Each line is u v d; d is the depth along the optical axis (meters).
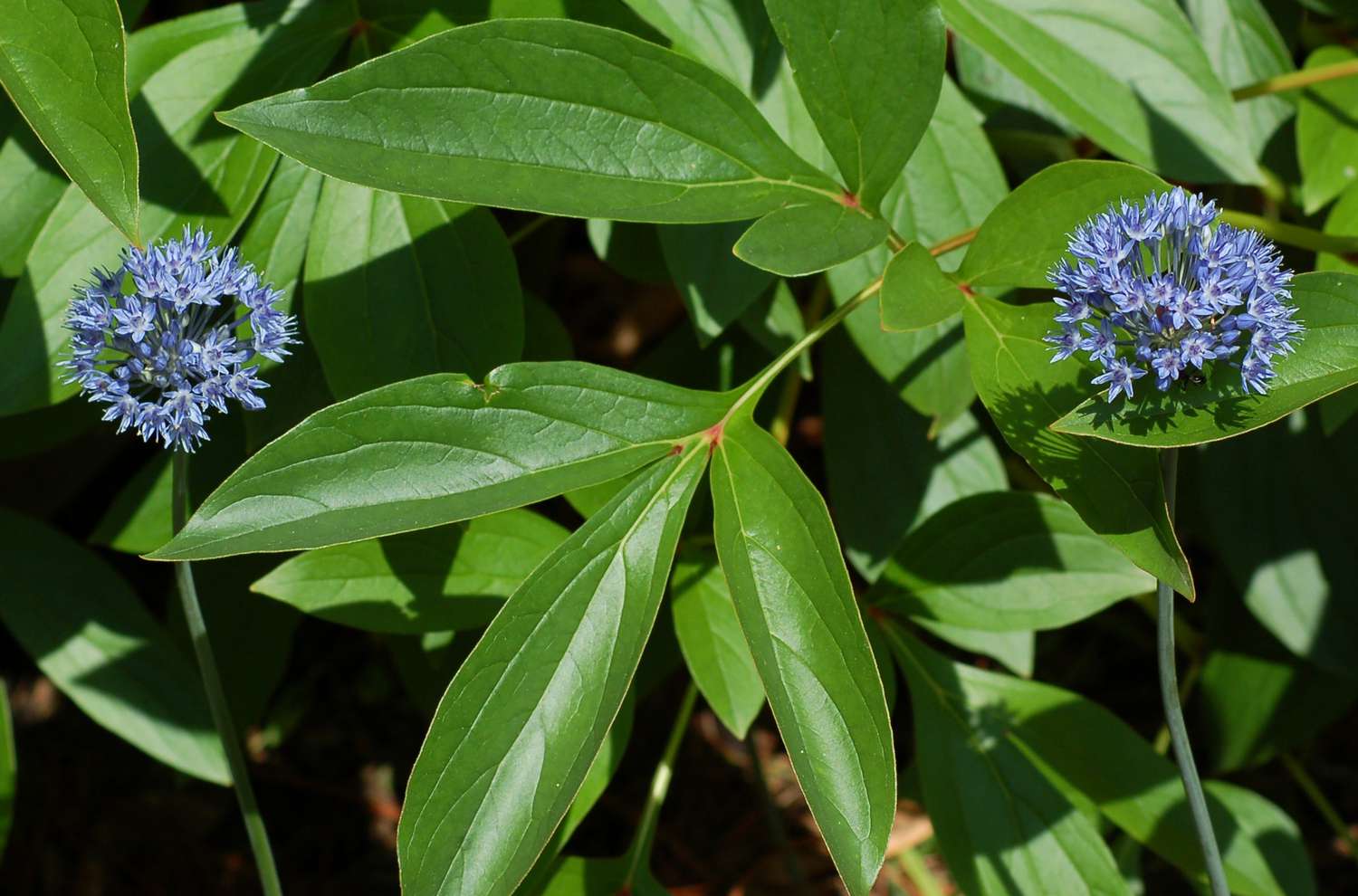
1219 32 0.77
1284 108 0.77
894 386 0.70
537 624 0.61
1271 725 0.78
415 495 0.61
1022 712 0.70
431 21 0.67
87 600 0.72
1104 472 0.60
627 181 0.62
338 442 0.60
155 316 0.61
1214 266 0.59
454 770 0.60
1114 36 0.69
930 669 0.70
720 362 0.78
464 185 0.61
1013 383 0.62
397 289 0.66
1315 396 0.59
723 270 0.67
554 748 0.60
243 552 0.59
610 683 0.61
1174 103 0.69
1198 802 0.63
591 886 0.69
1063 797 0.69
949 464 0.77
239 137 0.66
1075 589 0.69
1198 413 0.59
